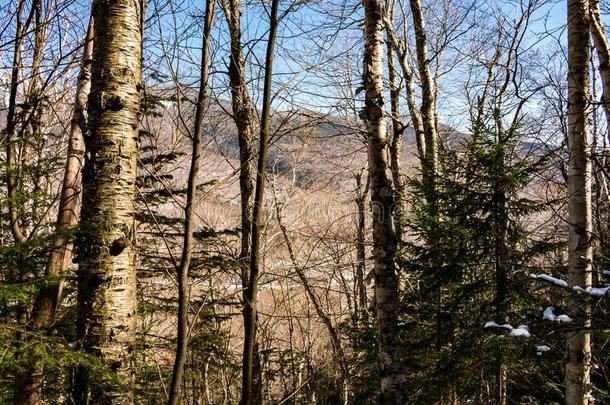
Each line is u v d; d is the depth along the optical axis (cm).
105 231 290
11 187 400
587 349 426
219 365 580
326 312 752
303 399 694
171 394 306
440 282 553
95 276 286
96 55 304
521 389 605
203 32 323
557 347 452
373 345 619
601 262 517
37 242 305
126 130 303
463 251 541
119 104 300
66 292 429
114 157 296
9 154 407
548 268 544
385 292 454
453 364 527
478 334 504
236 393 649
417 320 583
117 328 285
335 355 682
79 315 286
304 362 696
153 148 545
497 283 520
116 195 295
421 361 598
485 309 536
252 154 361
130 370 289
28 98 513
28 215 475
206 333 567
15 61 457
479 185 534
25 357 285
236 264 554
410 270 591
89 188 295
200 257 573
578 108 459
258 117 346
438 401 559
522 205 516
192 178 321
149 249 583
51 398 414
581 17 457
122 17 307
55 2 521
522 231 533
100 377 266
